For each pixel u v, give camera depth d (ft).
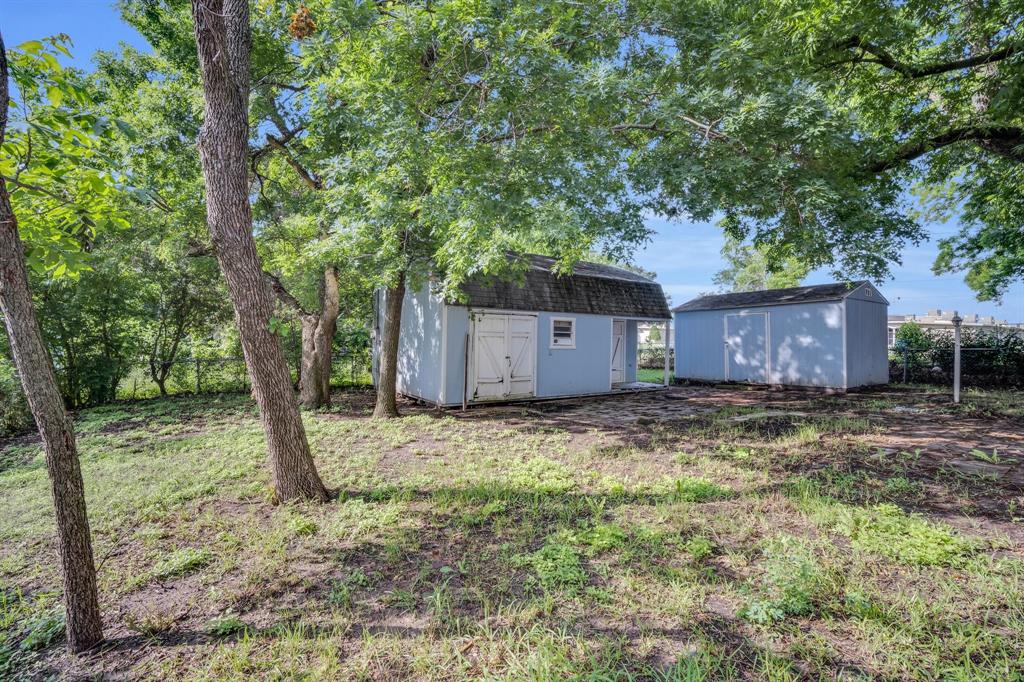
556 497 16.65
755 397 45.24
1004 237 47.29
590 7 23.47
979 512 14.51
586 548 12.54
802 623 9.22
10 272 8.05
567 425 31.04
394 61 22.57
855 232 26.50
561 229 19.51
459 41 20.88
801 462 20.57
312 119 27.48
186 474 19.81
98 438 27.04
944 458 20.58
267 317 15.79
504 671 8.09
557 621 9.45
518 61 20.21
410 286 30.99
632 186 23.59
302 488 16.51
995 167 34.58
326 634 9.30
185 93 31.60
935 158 34.65
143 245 34.78
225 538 13.62
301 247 35.17
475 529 14.14
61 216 10.47
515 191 22.45
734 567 11.45
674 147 23.25
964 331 52.49
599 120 25.53
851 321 47.44
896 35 26.14
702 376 59.36
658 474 19.22
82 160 9.19
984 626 8.95
